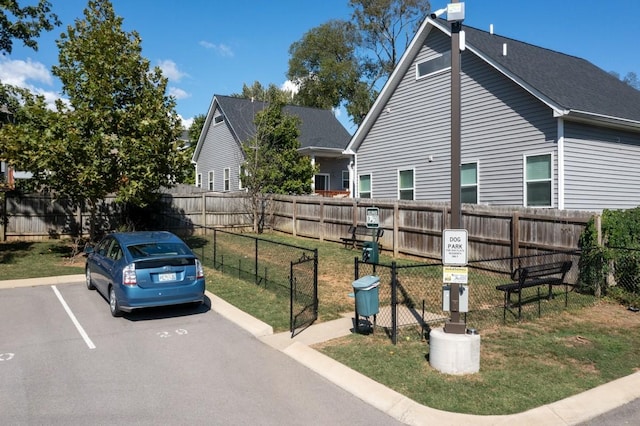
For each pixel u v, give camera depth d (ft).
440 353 19.30
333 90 153.48
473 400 16.62
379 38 145.48
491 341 23.17
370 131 65.00
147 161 45.14
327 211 61.77
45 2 57.88
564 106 40.60
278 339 24.30
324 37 153.38
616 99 49.96
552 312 28.45
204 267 44.88
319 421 15.60
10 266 44.78
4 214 59.62
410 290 34.42
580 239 33.86
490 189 48.70
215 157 100.63
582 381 18.34
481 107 49.37
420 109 56.90
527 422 15.10
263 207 75.25
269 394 17.75
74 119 43.29
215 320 28.04
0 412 16.20
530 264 37.40
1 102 57.52
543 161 43.78
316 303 27.68
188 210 71.26
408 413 15.81
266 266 44.11
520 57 51.75
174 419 15.74
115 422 15.51
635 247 31.53
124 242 29.76
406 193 59.36
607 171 46.75
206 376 19.53
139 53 49.78
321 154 88.02
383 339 23.76
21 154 42.98
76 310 30.22
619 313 28.27
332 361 20.61
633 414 15.92
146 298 26.99
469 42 49.26
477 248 41.96
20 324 27.07
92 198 47.93
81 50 46.50
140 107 45.44
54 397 17.46
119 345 23.54
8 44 57.21
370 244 44.37
